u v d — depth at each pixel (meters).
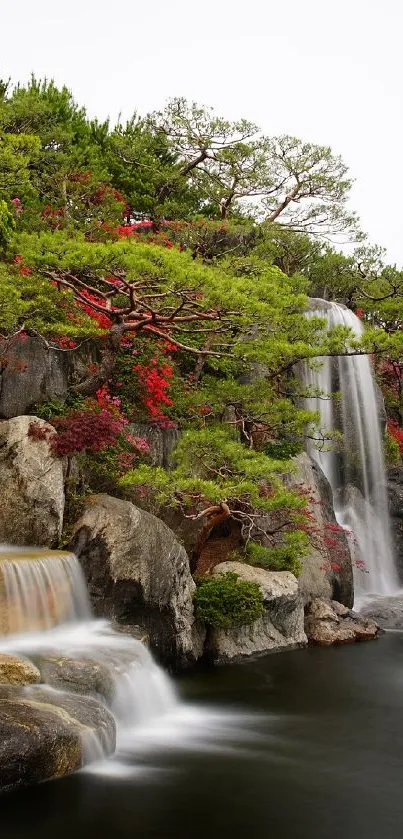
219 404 22.48
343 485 31.05
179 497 18.92
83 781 10.54
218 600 17.81
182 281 16.53
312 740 12.87
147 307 19.56
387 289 36.94
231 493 17.55
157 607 16.56
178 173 32.31
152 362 22.59
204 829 9.56
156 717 13.70
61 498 16.70
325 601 22.12
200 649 17.88
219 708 14.57
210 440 18.97
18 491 16.53
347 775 11.41
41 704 10.97
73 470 18.05
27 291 18.56
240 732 13.19
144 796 10.37
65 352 20.92
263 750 12.34
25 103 26.36
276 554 21.08
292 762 11.87
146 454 20.91
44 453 16.91
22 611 13.98
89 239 23.92
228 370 26.11
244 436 24.78
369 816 10.07
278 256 34.88
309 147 32.91
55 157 26.72
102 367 20.05
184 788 10.73
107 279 21.17
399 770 11.63
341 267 37.78
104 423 17.52
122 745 12.23
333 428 31.47
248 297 18.08
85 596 15.66
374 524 30.39
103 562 15.93
